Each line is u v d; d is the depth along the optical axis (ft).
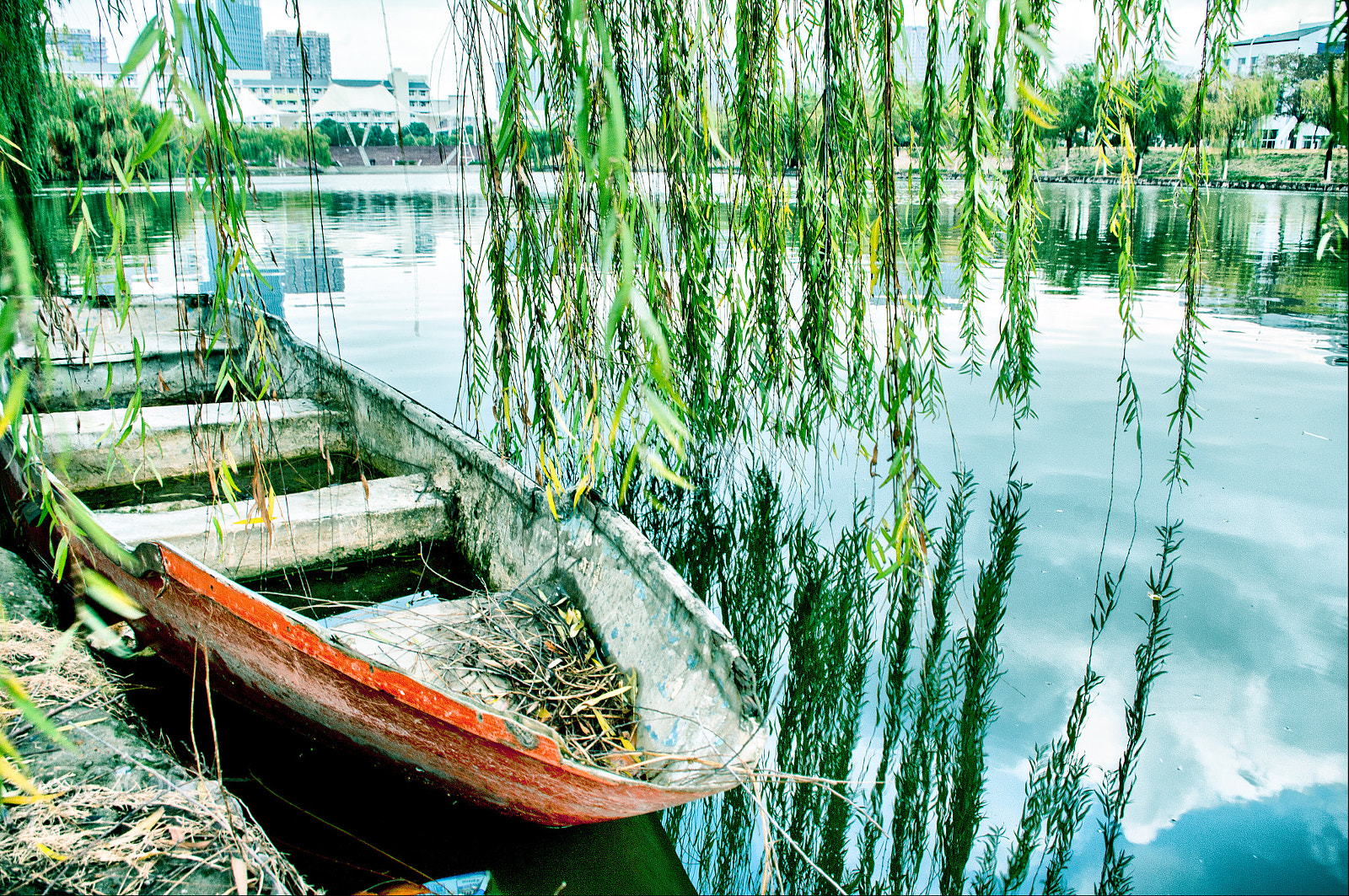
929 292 10.32
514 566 10.98
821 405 12.11
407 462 13.61
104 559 9.25
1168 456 16.72
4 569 10.19
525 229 8.15
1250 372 20.86
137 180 5.49
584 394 8.27
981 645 11.02
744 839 8.32
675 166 9.43
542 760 6.86
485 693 8.47
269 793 8.30
